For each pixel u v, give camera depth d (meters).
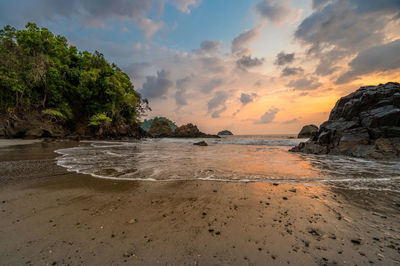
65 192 3.91
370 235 2.34
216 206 3.21
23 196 3.65
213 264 1.78
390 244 2.12
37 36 30.12
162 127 78.12
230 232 2.36
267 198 3.64
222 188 4.25
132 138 40.88
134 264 1.76
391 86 13.08
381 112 11.91
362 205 3.35
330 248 2.05
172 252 1.95
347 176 5.65
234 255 1.92
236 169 6.57
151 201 3.43
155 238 2.21
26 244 2.04
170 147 18.16
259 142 26.72
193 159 9.20
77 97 35.47
